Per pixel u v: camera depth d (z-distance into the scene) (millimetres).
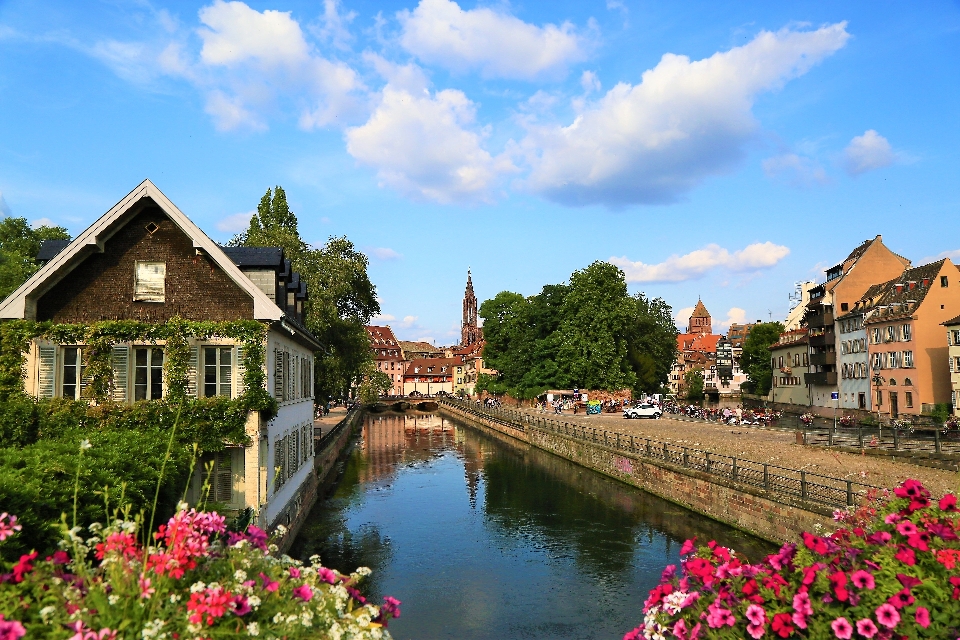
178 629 4688
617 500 28203
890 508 6281
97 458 10836
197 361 17719
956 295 48781
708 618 5398
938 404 45188
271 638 4781
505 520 25000
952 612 4777
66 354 17609
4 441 16266
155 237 18250
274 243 43312
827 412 59750
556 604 16078
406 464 41875
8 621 4145
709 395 117062
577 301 72312
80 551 5336
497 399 93188
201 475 17359
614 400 69312
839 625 4785
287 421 21938
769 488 20266
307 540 22422
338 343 47219
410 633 14453
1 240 39094
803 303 91375
